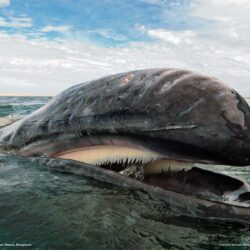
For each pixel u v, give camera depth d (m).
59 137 4.09
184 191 3.44
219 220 3.17
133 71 3.85
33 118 4.61
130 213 3.41
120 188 3.68
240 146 3.05
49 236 3.08
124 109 3.47
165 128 3.20
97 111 3.68
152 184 3.59
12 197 3.78
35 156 4.55
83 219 3.34
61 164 4.20
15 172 4.45
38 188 3.98
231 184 3.43
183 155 3.22
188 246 2.99
